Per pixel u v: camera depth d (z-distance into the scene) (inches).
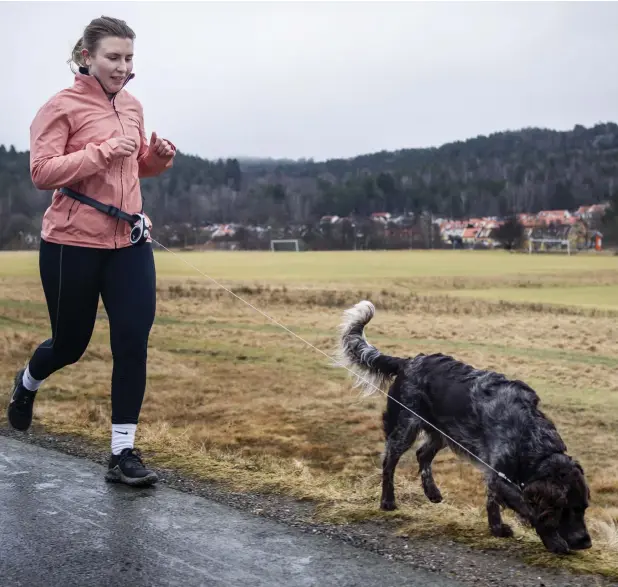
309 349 740.7
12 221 2810.0
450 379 203.3
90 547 159.6
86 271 194.1
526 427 181.5
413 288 1460.4
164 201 4953.3
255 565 154.3
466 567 157.5
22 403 219.1
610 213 4264.3
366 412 486.6
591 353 774.5
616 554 169.3
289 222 5088.6
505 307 1148.5
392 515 190.2
